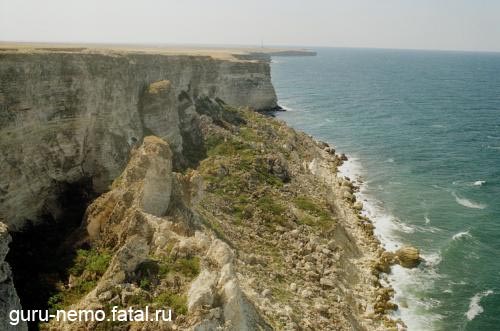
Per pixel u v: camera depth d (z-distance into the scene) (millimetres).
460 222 71062
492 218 72562
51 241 41031
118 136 55938
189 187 46125
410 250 59750
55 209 46219
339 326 40906
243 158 74188
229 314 27750
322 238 56875
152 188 39719
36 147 45438
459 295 52469
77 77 50406
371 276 54656
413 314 48906
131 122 60594
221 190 61969
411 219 71875
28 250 38812
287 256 50906
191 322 25906
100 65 54375
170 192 41219
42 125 46344
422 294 52500
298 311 39594
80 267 35031
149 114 65500
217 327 26500
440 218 72438
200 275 29219
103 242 37281
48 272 35094
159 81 73312
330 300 44938
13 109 42656
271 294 39781
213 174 65688
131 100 62281
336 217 64438
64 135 49000
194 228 42219
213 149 78438
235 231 51875
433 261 59406
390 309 49281
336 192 79375
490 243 64500
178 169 66000
